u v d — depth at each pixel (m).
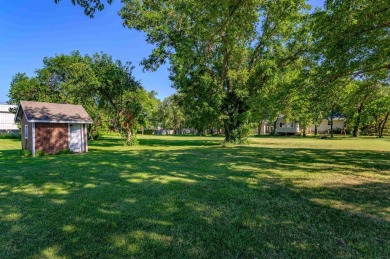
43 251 2.65
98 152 14.08
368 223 3.33
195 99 17.92
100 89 19.98
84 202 4.32
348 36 6.90
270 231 3.11
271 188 5.20
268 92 15.03
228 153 12.42
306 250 2.63
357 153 11.98
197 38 15.43
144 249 2.68
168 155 11.76
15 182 5.96
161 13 16.91
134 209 3.95
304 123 25.56
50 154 13.34
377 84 9.95
